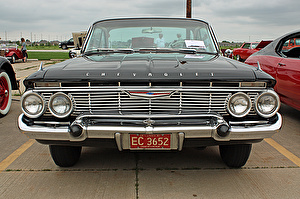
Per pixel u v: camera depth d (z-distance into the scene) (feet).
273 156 10.30
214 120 7.11
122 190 7.88
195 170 9.10
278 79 14.19
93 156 10.19
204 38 11.00
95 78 7.04
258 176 8.73
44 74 7.25
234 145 8.64
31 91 7.11
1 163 9.61
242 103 7.16
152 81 6.97
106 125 6.98
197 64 7.98
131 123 7.04
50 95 7.22
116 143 7.11
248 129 7.09
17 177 8.61
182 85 7.11
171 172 8.96
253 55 17.61
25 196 7.57
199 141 7.35
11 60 50.21
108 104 7.15
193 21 11.53
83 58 9.38
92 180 8.42
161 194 7.68
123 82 7.04
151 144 7.11
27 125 7.19
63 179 8.48
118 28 11.15
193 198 7.50
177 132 6.97
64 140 7.45
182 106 7.20
